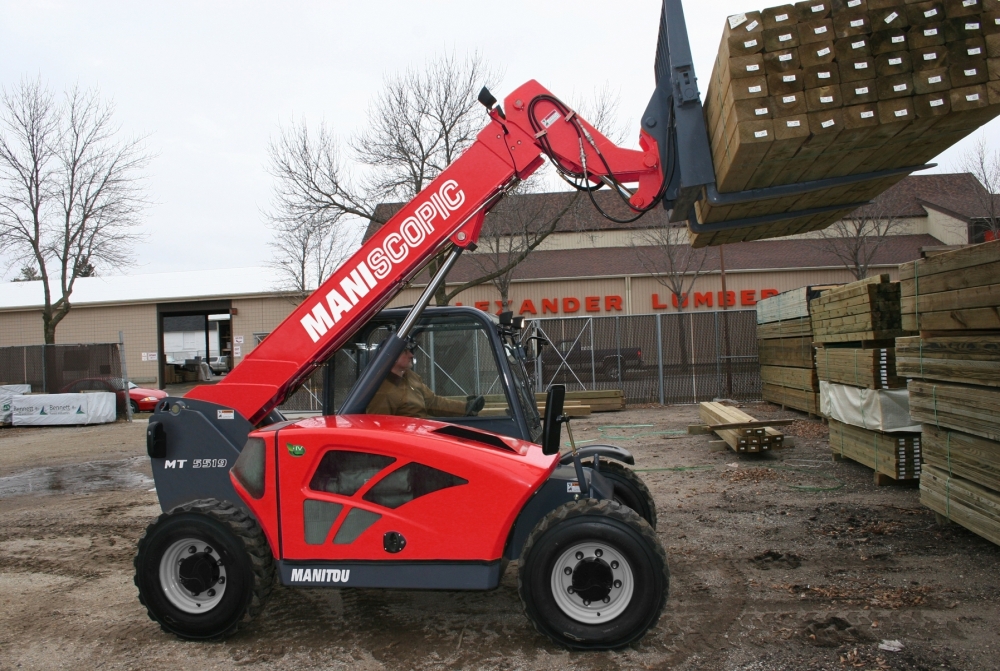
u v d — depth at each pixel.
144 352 31.59
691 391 17.52
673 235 27.66
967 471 5.27
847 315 8.07
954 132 4.04
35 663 3.99
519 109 4.89
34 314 32.38
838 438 8.81
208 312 31.89
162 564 4.17
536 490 4.00
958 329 5.25
